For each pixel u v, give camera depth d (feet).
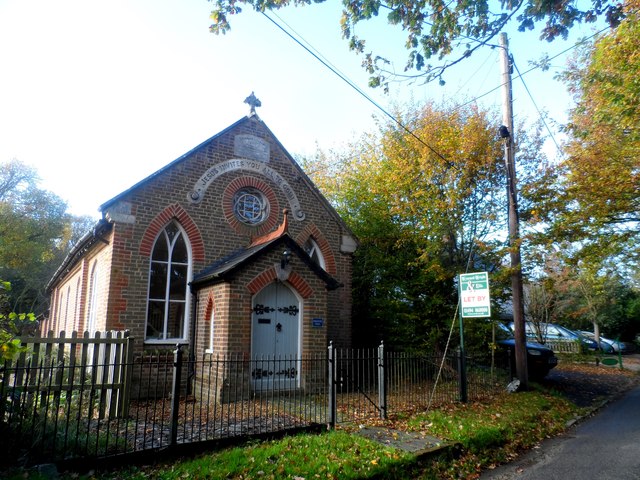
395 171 54.08
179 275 41.47
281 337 38.73
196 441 21.63
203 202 42.91
